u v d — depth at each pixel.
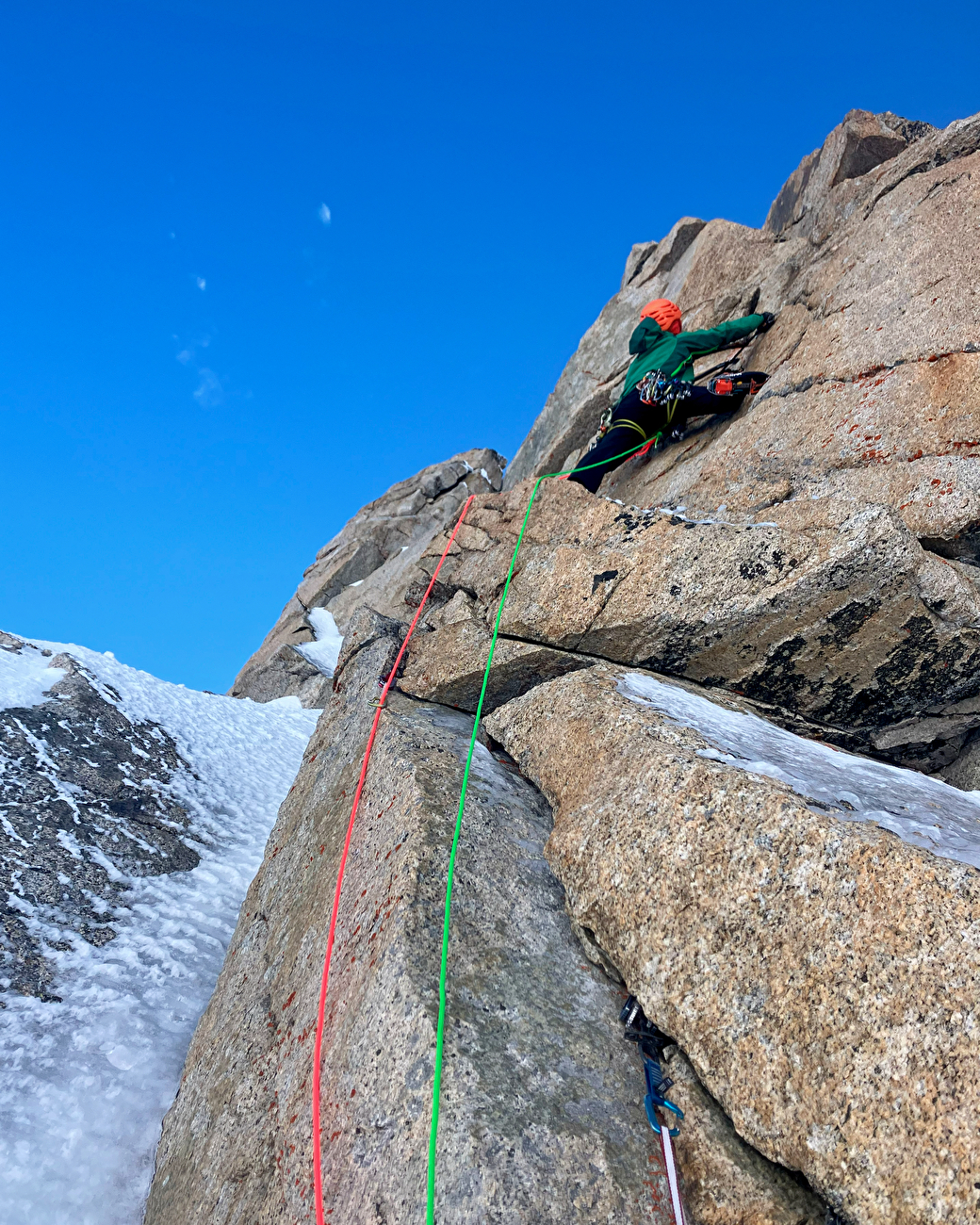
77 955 5.29
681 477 5.68
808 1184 1.83
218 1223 2.46
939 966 1.74
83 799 7.66
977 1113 1.56
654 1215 1.82
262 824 8.74
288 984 3.04
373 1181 1.92
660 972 2.16
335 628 17.08
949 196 4.91
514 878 2.64
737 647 3.87
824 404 4.83
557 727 3.23
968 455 4.04
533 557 4.42
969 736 4.10
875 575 3.53
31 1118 3.73
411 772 3.09
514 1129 1.87
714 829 2.24
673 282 9.42
